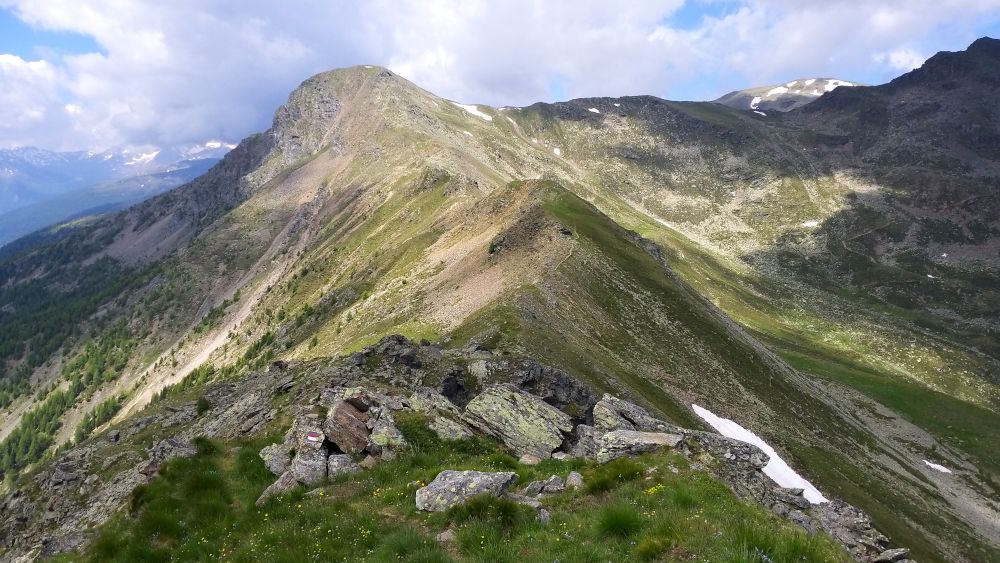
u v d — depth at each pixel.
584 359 75.25
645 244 156.75
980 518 102.75
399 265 171.38
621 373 79.38
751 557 14.37
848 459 99.62
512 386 36.59
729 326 132.88
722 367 102.19
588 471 24.30
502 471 24.23
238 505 25.44
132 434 70.50
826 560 14.95
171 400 80.62
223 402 69.00
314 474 26.59
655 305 109.94
